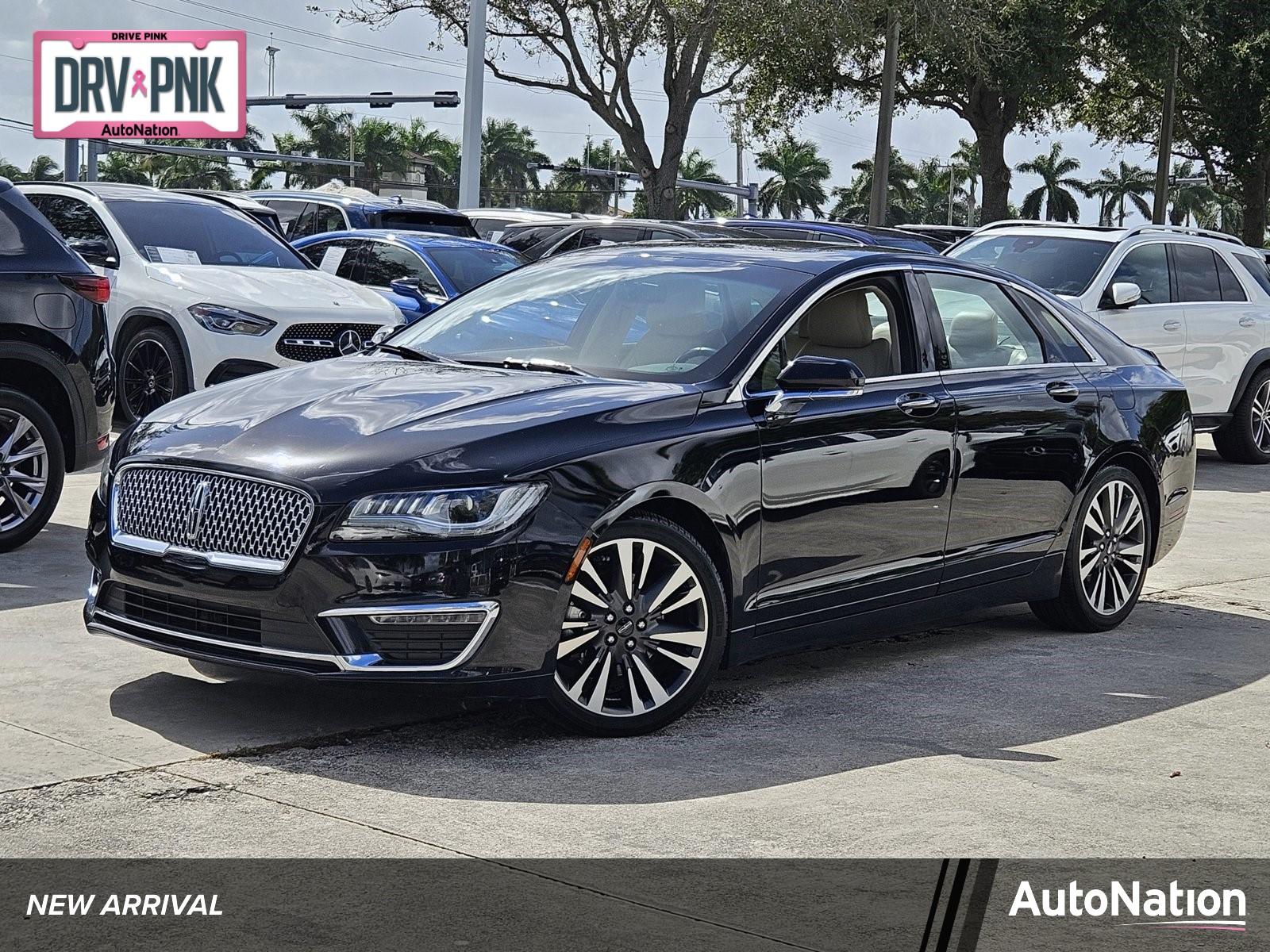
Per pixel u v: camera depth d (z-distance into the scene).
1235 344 13.93
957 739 5.20
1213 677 6.25
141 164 97.81
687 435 5.17
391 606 4.66
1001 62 35.81
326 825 4.14
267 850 3.94
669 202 38.38
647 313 5.86
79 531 8.23
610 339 5.83
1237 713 5.68
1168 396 7.30
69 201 12.34
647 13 36.69
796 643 5.66
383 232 14.62
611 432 5.03
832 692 5.78
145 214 12.26
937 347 6.23
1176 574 8.60
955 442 6.12
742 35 36.00
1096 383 6.91
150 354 11.55
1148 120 46.00
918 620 6.15
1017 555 6.52
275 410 5.25
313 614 4.70
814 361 5.35
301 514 4.73
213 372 11.20
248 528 4.84
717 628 5.25
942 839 4.20
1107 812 4.48
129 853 3.90
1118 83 43.00
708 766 4.79
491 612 4.71
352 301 11.88
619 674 5.09
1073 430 6.68
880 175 30.84
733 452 5.27
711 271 6.08
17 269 7.54
